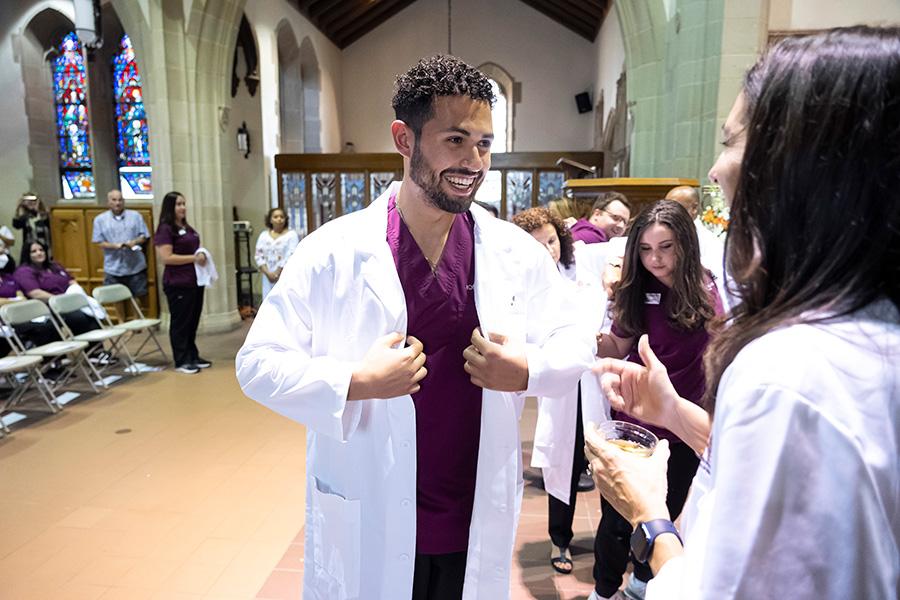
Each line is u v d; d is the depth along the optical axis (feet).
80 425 13.55
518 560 8.30
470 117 3.38
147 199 30.78
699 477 2.47
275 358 3.67
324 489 4.09
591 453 2.86
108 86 31.07
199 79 21.85
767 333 1.75
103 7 29.50
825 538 1.51
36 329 16.25
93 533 9.05
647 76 17.89
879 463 1.51
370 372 3.42
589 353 4.00
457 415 4.09
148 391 16.02
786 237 1.81
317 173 29.32
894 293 1.68
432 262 3.98
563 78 46.80
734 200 2.01
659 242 5.84
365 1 41.57
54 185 31.94
